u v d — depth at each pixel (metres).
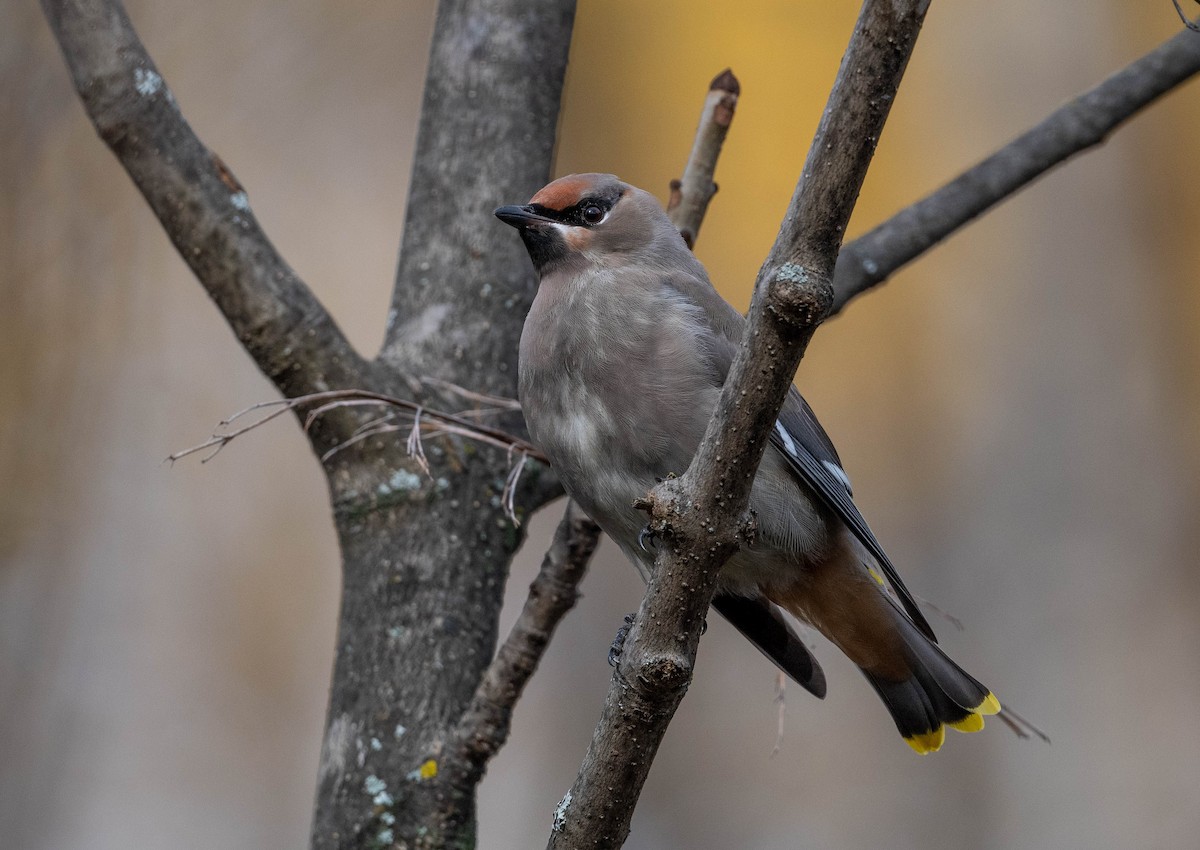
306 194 14.13
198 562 12.73
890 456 15.46
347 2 14.55
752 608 7.25
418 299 6.91
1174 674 13.39
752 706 14.47
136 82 6.15
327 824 5.88
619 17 17.33
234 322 6.29
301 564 13.15
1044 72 15.23
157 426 12.56
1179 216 14.59
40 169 11.65
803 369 16.06
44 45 11.56
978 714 6.86
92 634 12.12
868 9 4.10
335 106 14.45
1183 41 6.92
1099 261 14.41
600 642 13.59
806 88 17.05
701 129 6.70
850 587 6.95
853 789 14.08
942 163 15.95
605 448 6.51
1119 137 14.59
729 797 14.13
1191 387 14.32
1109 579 13.65
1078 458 14.02
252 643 12.81
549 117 7.28
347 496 6.32
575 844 4.64
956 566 14.14
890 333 15.56
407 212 7.17
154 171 6.16
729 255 16.81
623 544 6.73
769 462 6.81
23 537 11.78
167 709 12.34
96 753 12.03
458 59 7.23
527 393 6.65
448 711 6.00
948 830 13.48
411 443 5.90
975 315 14.76
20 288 11.67
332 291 13.94
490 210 7.04
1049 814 13.10
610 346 6.54
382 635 6.11
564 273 6.85
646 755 4.57
